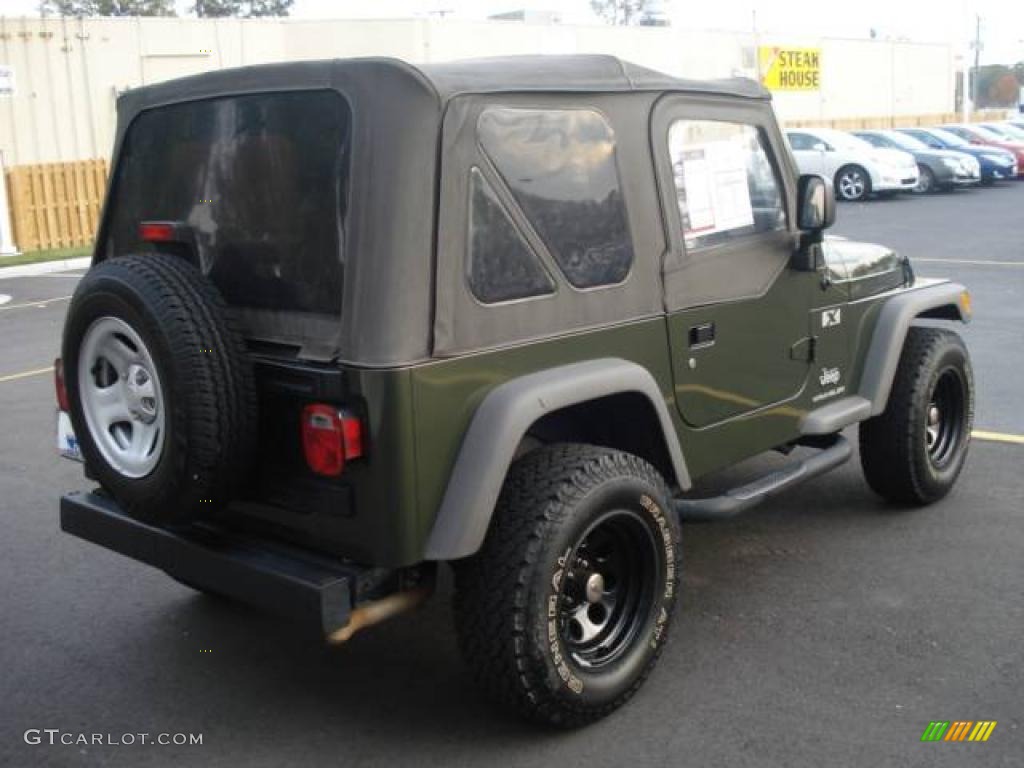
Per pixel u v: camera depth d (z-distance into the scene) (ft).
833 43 132.77
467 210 10.85
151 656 14.03
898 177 79.51
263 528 11.76
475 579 11.10
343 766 11.50
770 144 14.80
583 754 11.52
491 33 97.30
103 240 13.75
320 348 10.82
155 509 11.11
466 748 11.73
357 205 10.46
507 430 10.83
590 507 11.29
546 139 11.66
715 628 14.20
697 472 13.87
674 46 111.45
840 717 12.01
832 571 15.89
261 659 13.91
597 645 12.07
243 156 11.51
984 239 56.03
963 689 12.51
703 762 11.28
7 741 12.09
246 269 11.52
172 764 11.60
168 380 10.51
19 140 78.33
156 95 12.48
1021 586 15.23
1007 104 284.41
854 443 22.07
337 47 91.56
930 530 17.37
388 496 10.49
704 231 13.67
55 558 17.39
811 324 15.64
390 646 14.17
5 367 32.30
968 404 18.61
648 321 12.82
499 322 11.16
